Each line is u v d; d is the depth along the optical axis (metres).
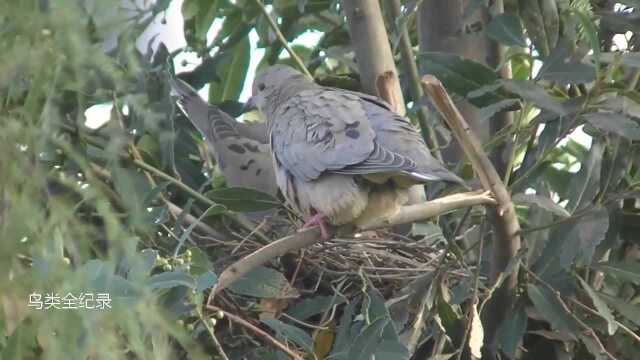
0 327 3.28
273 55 9.62
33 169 3.27
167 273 5.02
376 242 8.06
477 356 6.25
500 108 7.02
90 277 3.54
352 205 6.73
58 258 3.33
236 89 9.77
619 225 7.50
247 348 7.25
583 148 9.37
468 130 6.22
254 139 8.95
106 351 3.34
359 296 7.73
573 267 7.39
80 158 3.54
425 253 8.17
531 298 7.01
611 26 7.80
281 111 7.33
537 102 6.91
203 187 8.30
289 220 8.38
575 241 6.93
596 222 6.84
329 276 7.98
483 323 7.28
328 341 6.25
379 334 5.98
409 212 6.77
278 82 8.55
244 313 7.25
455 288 7.35
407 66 8.57
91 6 3.31
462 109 8.62
